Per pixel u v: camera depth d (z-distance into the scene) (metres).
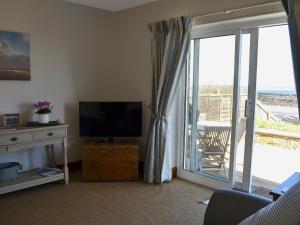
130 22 4.09
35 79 3.56
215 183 3.42
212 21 3.18
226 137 3.39
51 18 3.65
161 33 3.51
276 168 3.64
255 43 3.00
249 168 3.15
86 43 4.05
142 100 4.02
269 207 1.29
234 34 3.15
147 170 3.59
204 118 3.57
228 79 3.28
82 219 2.63
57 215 2.70
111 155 3.61
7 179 3.13
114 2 3.83
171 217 2.70
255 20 2.96
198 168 3.71
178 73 3.43
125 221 2.61
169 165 3.62
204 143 3.62
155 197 3.15
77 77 4.00
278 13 2.73
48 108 3.46
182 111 3.70
